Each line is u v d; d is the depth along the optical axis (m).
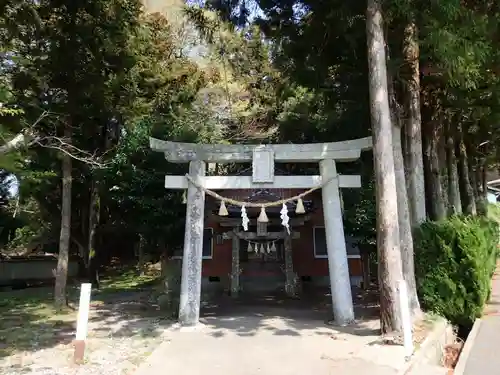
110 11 12.33
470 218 10.88
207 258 16.69
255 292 15.79
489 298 11.33
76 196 18.55
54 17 11.92
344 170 15.15
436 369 6.39
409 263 8.95
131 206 15.28
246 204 9.79
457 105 12.71
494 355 6.91
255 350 7.23
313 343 7.63
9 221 18.50
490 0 9.66
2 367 6.38
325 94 13.24
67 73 12.33
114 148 15.62
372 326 8.95
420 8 8.49
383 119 8.24
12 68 12.04
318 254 16.59
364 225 12.07
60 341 8.19
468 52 8.66
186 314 9.41
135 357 6.87
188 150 10.16
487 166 28.27
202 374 6.05
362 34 10.17
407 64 10.20
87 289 6.80
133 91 15.12
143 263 22.44
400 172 9.32
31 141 9.34
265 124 22.08
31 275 21.11
